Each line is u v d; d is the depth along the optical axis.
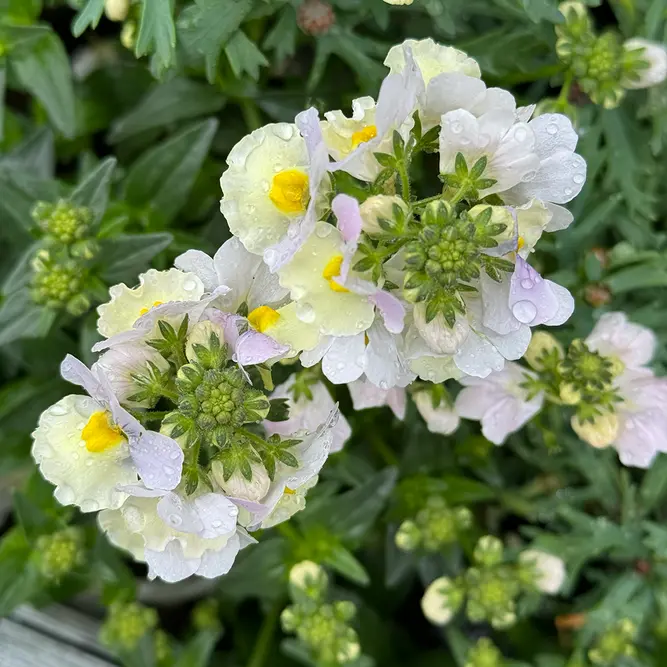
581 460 0.21
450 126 0.13
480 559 0.20
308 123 0.12
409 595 0.26
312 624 0.19
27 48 0.21
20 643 0.24
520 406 0.17
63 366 0.13
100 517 0.14
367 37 0.20
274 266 0.13
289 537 0.20
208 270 0.14
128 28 0.19
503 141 0.13
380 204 0.12
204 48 0.17
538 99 0.22
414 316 0.13
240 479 0.13
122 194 0.20
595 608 0.21
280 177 0.13
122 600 0.22
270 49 0.21
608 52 0.19
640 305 0.22
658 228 0.23
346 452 0.21
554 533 0.23
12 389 0.21
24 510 0.20
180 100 0.21
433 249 0.12
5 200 0.20
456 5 0.18
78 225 0.18
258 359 0.13
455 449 0.22
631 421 0.18
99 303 0.19
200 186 0.23
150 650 0.22
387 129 0.12
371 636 0.24
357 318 0.13
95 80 0.24
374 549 0.25
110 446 0.13
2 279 0.22
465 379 0.17
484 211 0.13
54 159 0.25
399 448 0.23
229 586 0.20
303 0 0.18
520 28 0.19
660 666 0.22
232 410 0.13
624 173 0.20
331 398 0.16
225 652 0.26
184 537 0.13
